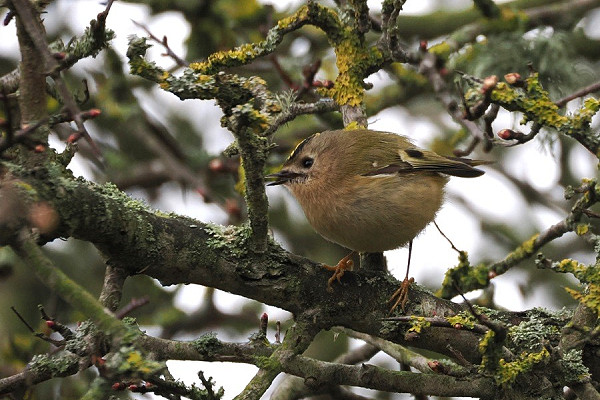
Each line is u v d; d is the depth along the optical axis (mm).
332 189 10664
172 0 13750
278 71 12406
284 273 8195
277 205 14664
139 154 15141
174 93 7266
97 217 7078
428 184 10891
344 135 10945
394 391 8359
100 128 14867
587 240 8750
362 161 10719
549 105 8156
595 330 7871
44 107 6699
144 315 13938
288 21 9422
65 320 12383
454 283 6926
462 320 7621
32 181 6664
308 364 8242
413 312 8570
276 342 8484
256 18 14289
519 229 14945
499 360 7203
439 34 14445
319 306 8289
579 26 14609
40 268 5781
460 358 7418
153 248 7629
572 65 13383
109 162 13688
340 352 13414
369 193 10484
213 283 7996
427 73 10219
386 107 13859
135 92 15484
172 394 7375
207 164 14477
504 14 13539
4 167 6840
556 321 8453
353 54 10570
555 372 7512
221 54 8789
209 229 8023
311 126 14711
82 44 7055
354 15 10828
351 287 8461
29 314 12625
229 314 13586
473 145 10703
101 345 7574
